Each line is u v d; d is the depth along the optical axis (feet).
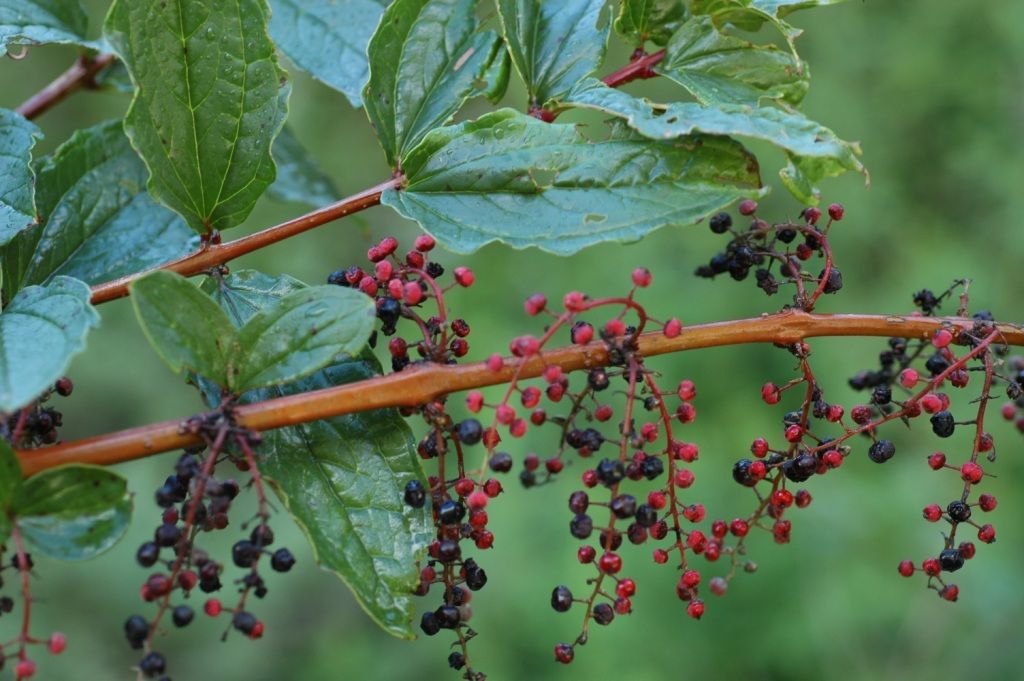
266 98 2.05
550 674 4.67
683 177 2.03
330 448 2.00
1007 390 2.06
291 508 1.96
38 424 1.96
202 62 2.03
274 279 2.07
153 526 5.16
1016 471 4.89
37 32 2.19
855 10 6.26
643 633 4.53
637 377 1.99
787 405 5.27
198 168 2.05
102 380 5.66
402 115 2.11
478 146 2.05
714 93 2.10
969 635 4.56
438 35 2.12
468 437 1.96
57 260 2.14
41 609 4.88
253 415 1.94
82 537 1.90
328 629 5.42
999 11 6.06
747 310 5.39
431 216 2.03
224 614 5.28
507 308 5.56
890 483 4.82
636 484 4.66
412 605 1.98
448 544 1.98
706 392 5.21
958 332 2.06
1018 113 6.09
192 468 1.93
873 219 5.90
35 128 2.07
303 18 2.28
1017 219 5.81
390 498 2.00
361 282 2.01
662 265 5.54
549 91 2.13
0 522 1.89
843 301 5.74
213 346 1.95
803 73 2.10
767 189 2.01
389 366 4.48
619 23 2.13
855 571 4.60
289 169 2.47
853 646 4.58
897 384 2.18
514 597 4.70
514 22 2.11
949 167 6.03
